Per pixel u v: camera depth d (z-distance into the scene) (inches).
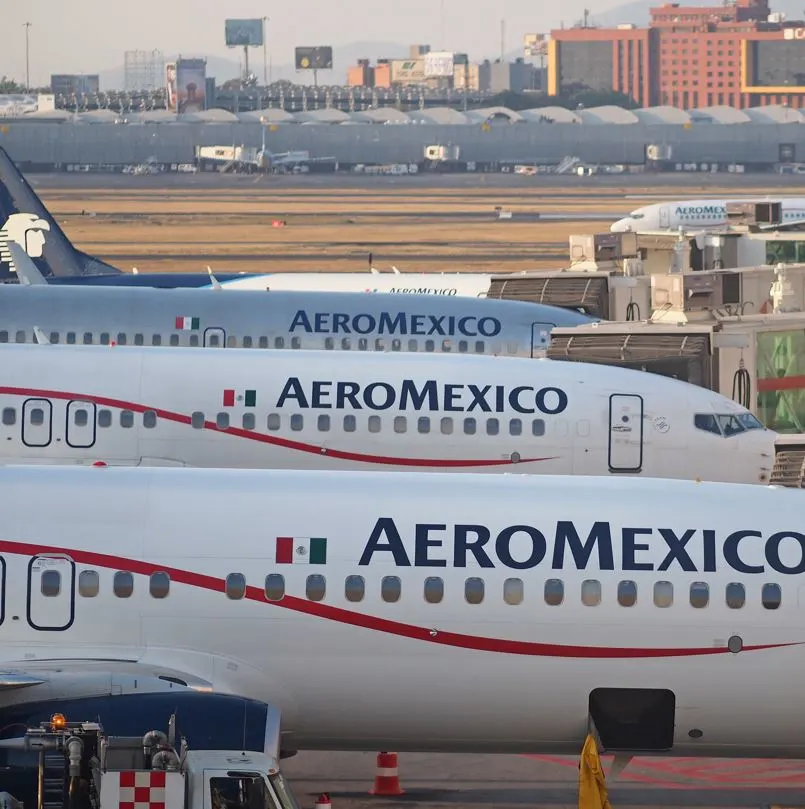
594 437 6737.2
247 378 6820.9
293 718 4448.8
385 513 4480.8
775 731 4471.0
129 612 4377.5
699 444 6732.3
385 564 4392.2
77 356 6860.2
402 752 4655.5
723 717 4439.0
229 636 4377.5
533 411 6756.9
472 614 4367.6
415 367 6899.6
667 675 4397.1
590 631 4375.0
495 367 6924.2
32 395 6707.7
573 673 4394.7
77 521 4443.9
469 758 5305.1
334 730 4493.1
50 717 4092.0
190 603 4372.5
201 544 4414.4
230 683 4379.9
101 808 3745.1
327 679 4397.1
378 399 6781.5
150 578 4384.8
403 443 6752.0
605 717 4443.9
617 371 6909.5
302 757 5265.8
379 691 4409.5
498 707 4429.1
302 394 6786.4
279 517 4458.7
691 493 4618.6
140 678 4200.3
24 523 4436.5
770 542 4458.7
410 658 4384.8
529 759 5305.1
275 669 4392.2
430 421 6756.9
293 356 6943.9
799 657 4394.7
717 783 5103.3
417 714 4446.4
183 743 3831.2
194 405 6752.0
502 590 4377.5
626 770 5211.6
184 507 4483.3
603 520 4485.7
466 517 4478.3
